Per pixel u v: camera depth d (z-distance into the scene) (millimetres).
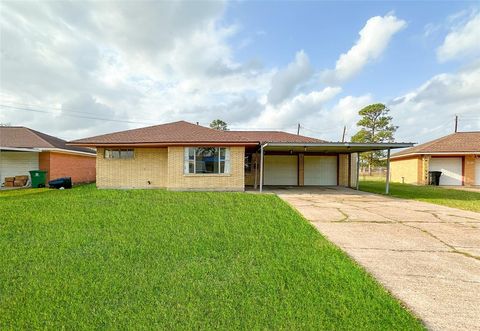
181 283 3508
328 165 18156
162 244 5043
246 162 17859
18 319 2760
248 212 7699
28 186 15539
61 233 5617
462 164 20547
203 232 5805
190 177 12727
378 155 33250
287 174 18062
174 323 2666
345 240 5395
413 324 2621
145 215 7141
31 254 4500
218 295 3209
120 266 4055
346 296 3174
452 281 3582
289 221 6801
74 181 18984
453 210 8750
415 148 23609
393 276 3732
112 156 13680
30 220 6488
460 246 5043
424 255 4559
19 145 15812
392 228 6340
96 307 2965
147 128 15328
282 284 3475
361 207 9180
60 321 2721
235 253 4633
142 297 3164
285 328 2586
